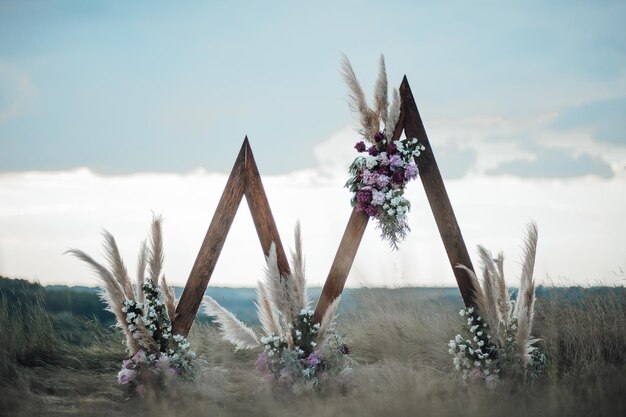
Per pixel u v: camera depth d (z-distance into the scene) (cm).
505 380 736
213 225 802
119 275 780
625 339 813
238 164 806
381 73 802
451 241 787
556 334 819
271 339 779
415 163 795
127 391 768
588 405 644
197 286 795
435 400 687
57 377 831
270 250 776
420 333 883
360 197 777
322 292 788
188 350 787
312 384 744
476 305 778
